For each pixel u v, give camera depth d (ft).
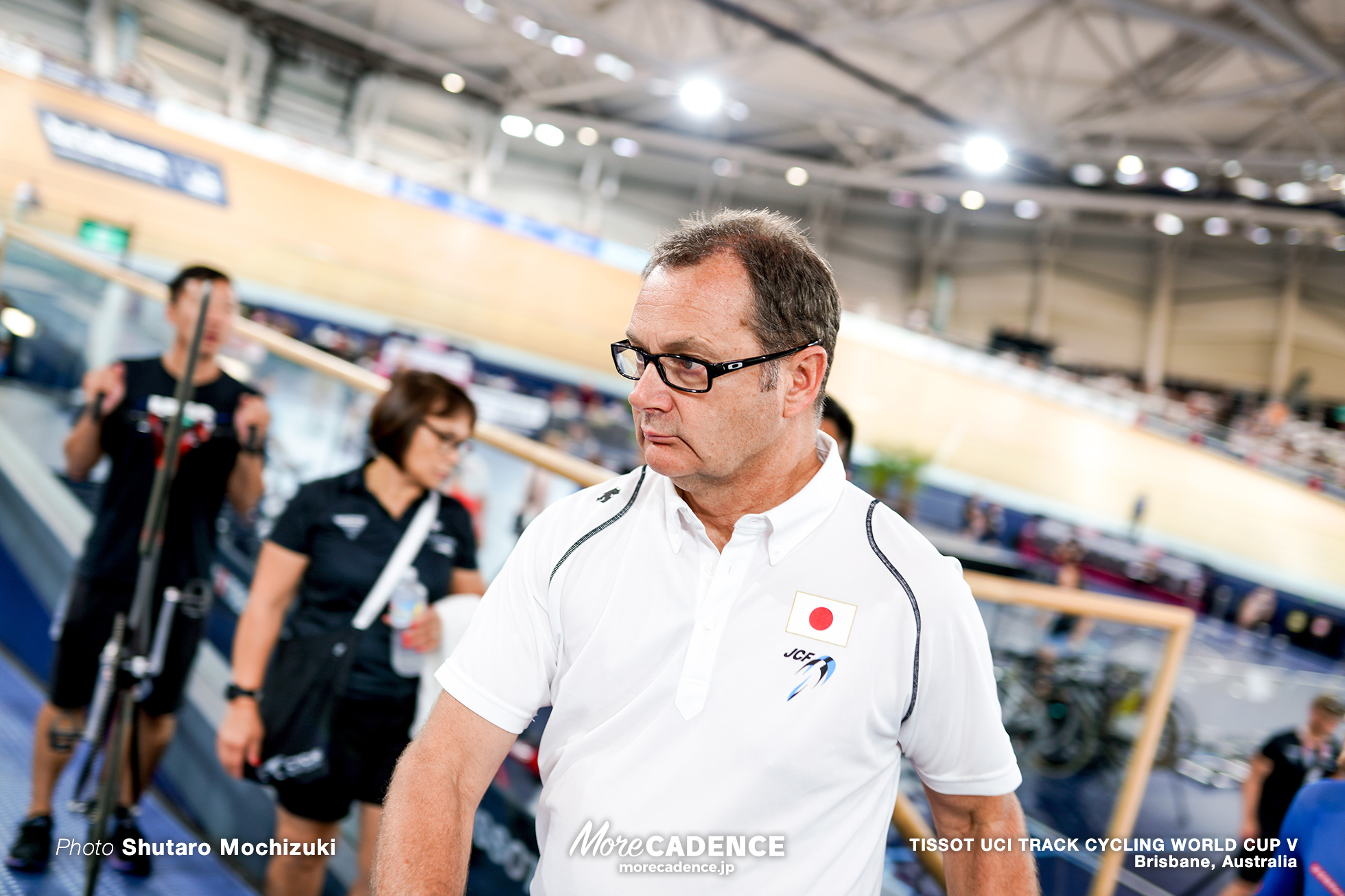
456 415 5.80
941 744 2.97
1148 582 37.22
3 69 31.73
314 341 30.50
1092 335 62.28
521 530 6.89
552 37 44.93
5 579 10.48
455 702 3.06
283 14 51.49
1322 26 35.45
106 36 47.42
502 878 6.07
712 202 66.18
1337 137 44.50
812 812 2.81
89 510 10.12
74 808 6.60
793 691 2.79
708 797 2.78
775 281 2.80
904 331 46.78
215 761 7.87
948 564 2.99
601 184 64.44
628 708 2.86
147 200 33.65
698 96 37.78
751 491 3.01
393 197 40.75
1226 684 17.69
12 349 11.28
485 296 40.01
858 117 43.50
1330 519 44.06
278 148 37.93
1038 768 8.01
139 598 6.39
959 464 44.88
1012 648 8.14
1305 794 4.53
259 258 33.19
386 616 5.86
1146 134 47.80
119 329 11.70
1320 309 56.44
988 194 51.96
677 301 2.77
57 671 7.03
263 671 6.08
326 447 8.95
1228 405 55.36
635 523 3.03
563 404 35.96
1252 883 8.78
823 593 2.85
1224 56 38.99
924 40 42.42
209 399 7.54
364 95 56.49
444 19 50.75
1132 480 45.52
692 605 2.86
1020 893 2.92
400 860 2.77
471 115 59.41
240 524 9.40
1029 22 38.83
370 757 5.84
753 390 2.80
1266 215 45.98
